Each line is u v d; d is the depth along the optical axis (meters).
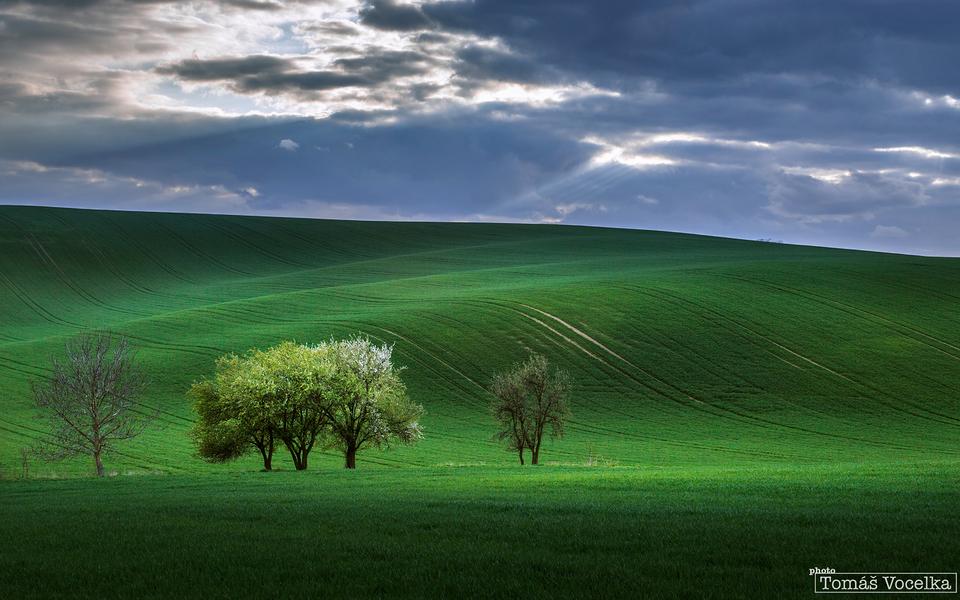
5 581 12.44
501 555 13.70
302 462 52.88
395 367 86.12
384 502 22.03
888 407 75.31
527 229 195.50
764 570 12.37
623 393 79.94
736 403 77.19
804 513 18.20
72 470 56.78
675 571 12.37
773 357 86.31
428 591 11.43
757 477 29.75
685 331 93.00
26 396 79.19
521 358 87.94
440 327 96.44
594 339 91.94
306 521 18.05
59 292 130.12
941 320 94.75
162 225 171.75
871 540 14.59
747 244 173.75
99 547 15.02
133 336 100.19
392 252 165.12
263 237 170.50
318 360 54.06
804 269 116.38
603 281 113.44
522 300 104.81
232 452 52.75
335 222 190.00
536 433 58.72
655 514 18.39
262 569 12.96
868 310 98.00
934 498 21.28
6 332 108.31
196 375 84.75
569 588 11.50
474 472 37.78
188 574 12.68
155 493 27.89
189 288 134.12
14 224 160.88
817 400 77.19
